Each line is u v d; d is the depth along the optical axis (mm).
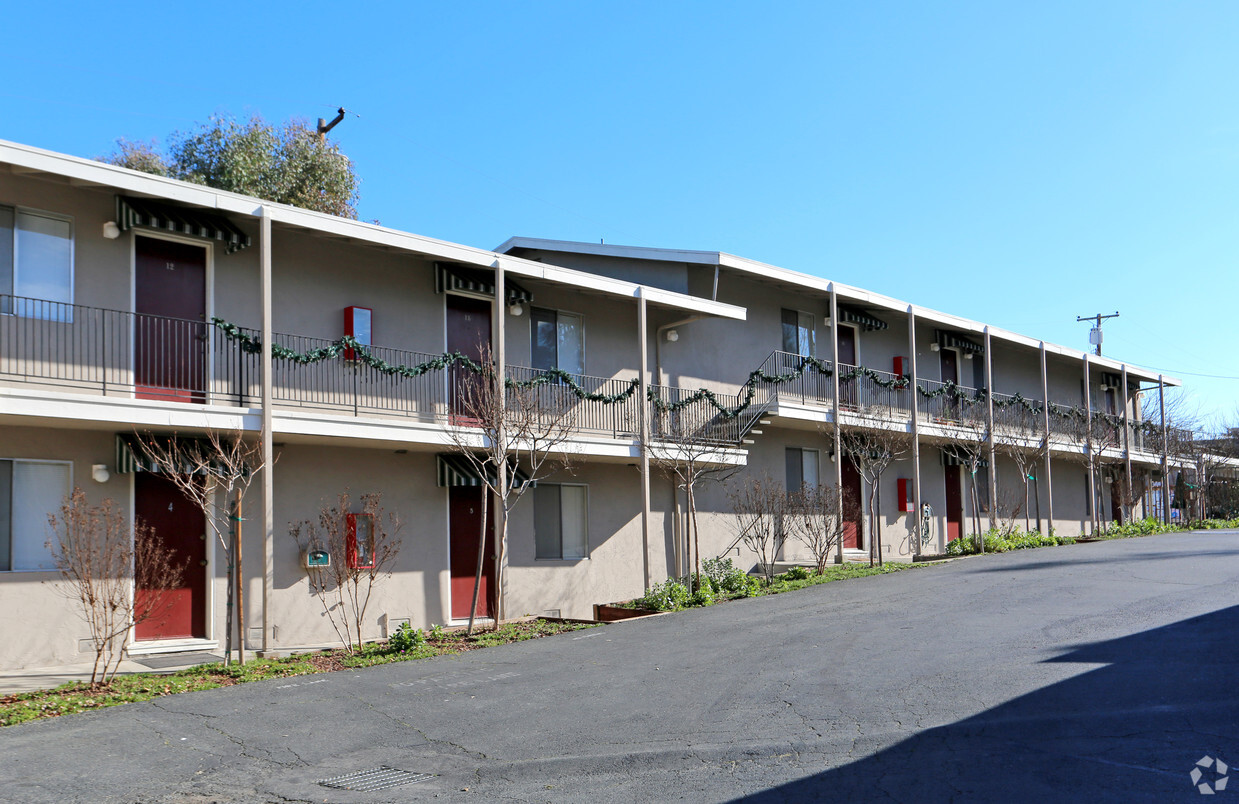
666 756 7707
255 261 14664
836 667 10602
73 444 12859
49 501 12672
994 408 28484
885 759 7336
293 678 11227
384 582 15711
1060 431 31000
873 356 25625
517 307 18078
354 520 14867
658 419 19250
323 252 15414
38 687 10844
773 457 22531
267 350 13148
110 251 13234
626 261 20969
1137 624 12367
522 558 17828
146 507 13461
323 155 31422
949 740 7707
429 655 12680
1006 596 15352
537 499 18281
